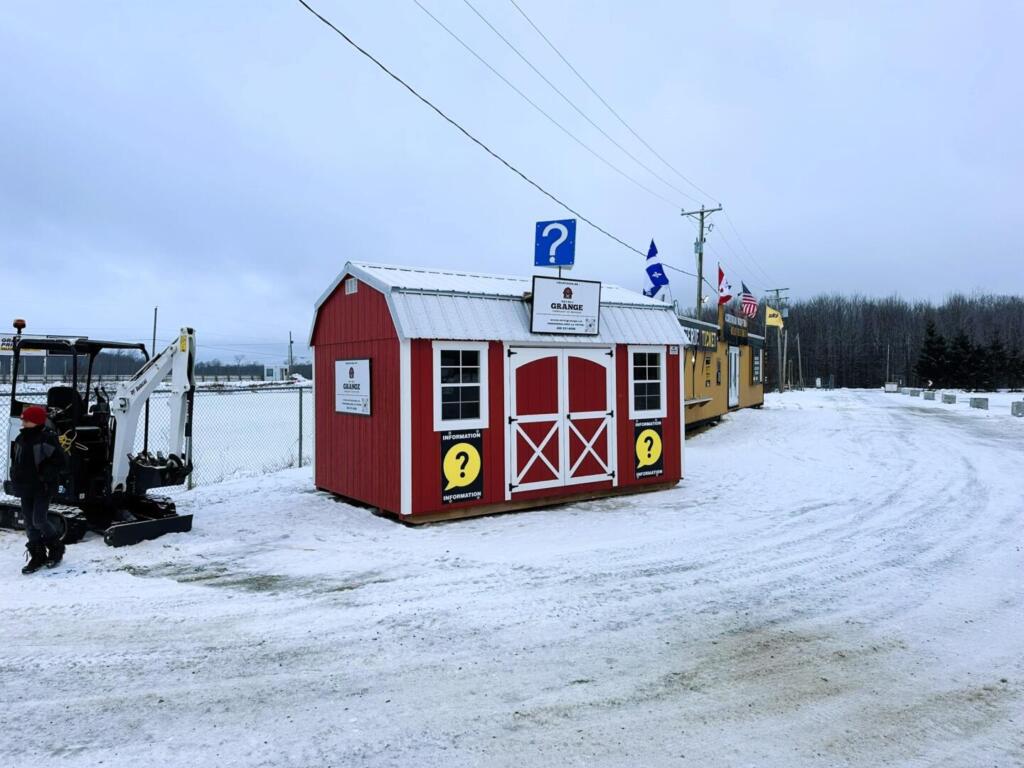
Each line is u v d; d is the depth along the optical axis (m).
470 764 3.47
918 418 27.73
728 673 4.60
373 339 9.80
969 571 7.04
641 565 7.21
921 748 3.67
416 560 7.41
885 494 11.46
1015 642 5.18
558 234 10.93
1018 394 54.81
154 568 7.05
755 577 6.80
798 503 10.72
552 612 5.75
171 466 8.40
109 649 4.94
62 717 3.94
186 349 8.49
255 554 7.64
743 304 33.91
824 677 4.55
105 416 8.59
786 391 68.62
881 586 6.54
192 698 4.19
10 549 7.80
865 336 99.75
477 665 4.70
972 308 103.56
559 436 10.57
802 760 3.54
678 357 12.22
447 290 9.62
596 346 11.00
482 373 9.78
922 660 4.84
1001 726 3.92
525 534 8.70
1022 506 10.41
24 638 5.14
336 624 5.46
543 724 3.89
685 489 12.05
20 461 6.79
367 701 4.16
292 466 14.76
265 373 67.75
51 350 8.69
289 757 3.52
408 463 9.07
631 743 3.70
